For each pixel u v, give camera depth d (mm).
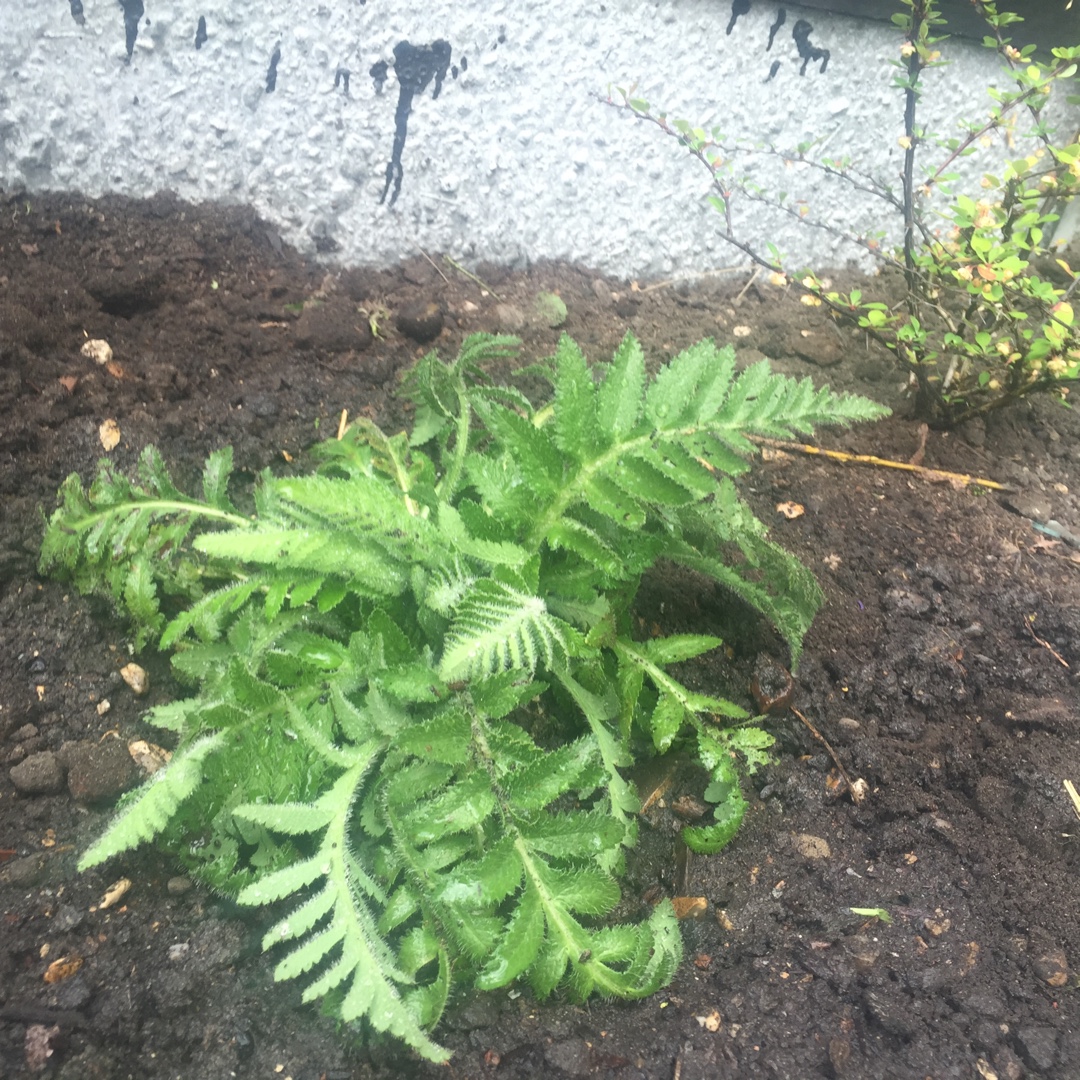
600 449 739
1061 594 957
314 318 1123
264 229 1198
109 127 1135
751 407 736
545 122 1199
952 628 931
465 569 740
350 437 903
